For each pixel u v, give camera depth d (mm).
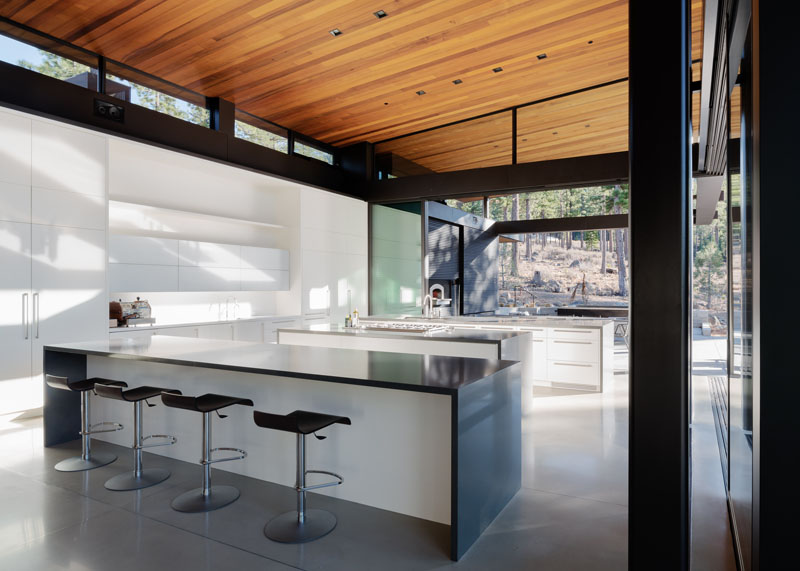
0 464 3326
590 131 6750
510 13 4918
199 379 3359
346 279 8023
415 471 2604
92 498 2793
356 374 2496
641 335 1496
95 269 4832
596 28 5250
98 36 4812
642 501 1497
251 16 4648
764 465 1091
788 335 1071
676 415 1456
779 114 1069
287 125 7387
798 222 1060
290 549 2266
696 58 4766
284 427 2316
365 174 8297
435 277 9617
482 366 2742
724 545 2320
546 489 2943
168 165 6078
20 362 4293
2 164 4188
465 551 2246
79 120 4895
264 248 6934
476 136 7543
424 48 5484
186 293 6410
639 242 1494
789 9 1062
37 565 2119
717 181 3361
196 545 2291
